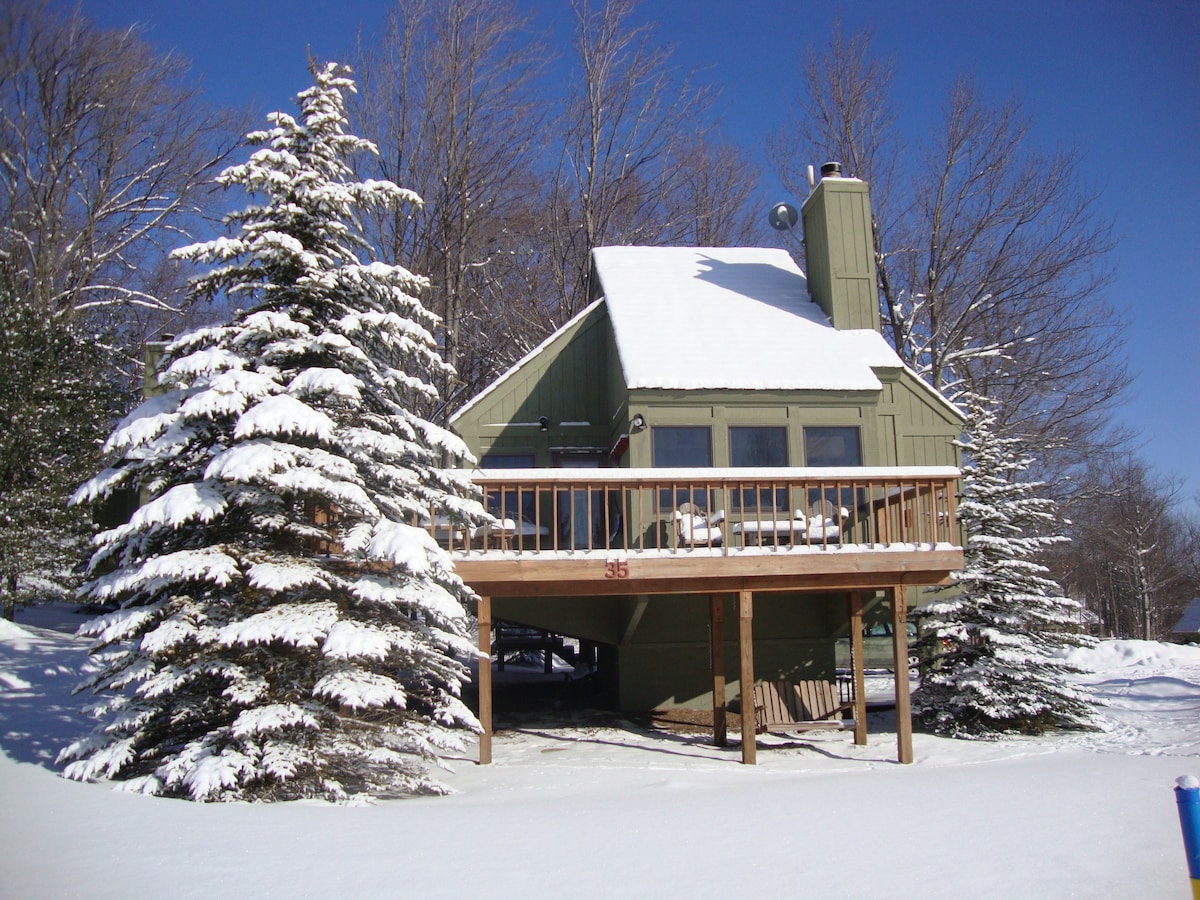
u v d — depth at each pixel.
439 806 7.86
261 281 9.55
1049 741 11.75
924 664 13.44
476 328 27.50
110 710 8.75
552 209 28.73
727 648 14.52
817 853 5.53
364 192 9.70
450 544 10.64
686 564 10.84
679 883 4.96
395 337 9.52
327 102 9.75
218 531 9.01
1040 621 12.80
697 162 31.05
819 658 14.63
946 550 11.16
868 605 14.87
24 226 24.55
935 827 6.14
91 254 25.83
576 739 12.68
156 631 7.94
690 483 11.11
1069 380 26.77
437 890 4.89
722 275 17.33
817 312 16.03
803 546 11.18
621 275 17.03
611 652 15.77
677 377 13.28
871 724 13.76
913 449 16.08
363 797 8.04
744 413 13.51
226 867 5.39
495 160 27.03
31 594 17.17
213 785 7.48
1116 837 5.67
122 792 7.85
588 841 6.04
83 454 17.92
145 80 26.95
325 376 8.59
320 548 9.69
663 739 12.67
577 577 10.68
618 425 14.96
